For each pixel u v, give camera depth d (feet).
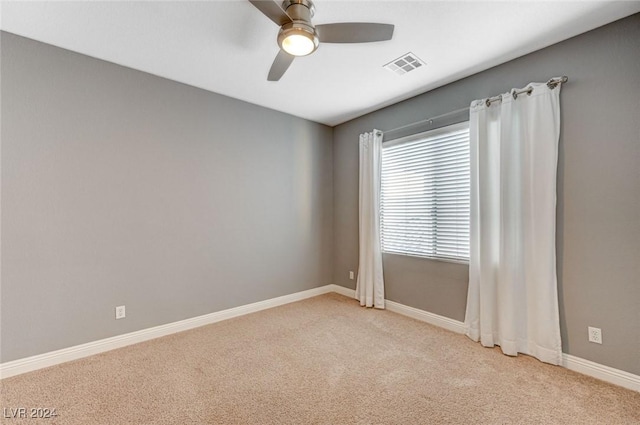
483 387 6.36
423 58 8.04
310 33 5.50
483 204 8.36
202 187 9.99
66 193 7.52
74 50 7.59
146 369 7.11
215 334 9.20
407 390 6.28
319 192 13.73
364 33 5.97
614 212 6.46
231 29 6.78
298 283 12.91
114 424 5.27
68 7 5.98
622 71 6.34
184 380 6.64
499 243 8.10
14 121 6.88
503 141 7.93
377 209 11.71
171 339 8.83
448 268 9.68
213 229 10.25
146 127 8.80
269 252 11.87
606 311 6.56
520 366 7.19
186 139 9.62
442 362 7.44
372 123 12.30
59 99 7.42
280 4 5.76
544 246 7.21
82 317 7.75
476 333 8.64
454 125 9.43
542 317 7.29
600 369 6.61
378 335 9.13
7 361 6.79
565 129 7.11
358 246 13.06
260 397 6.05
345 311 11.37
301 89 10.07
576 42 6.97
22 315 6.97
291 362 7.47
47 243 7.27
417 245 10.61
